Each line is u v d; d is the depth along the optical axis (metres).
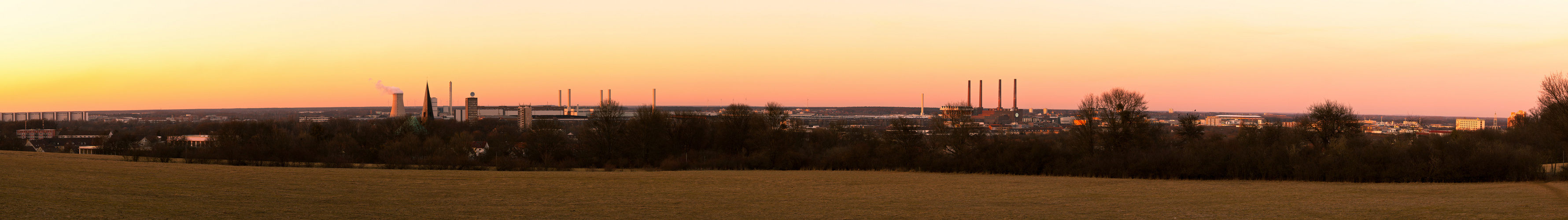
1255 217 29.33
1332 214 29.64
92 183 39.59
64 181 39.78
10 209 26.67
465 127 172.00
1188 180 61.47
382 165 78.62
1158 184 53.88
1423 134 118.56
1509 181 52.69
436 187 47.00
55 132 193.75
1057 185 53.62
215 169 57.47
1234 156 61.97
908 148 78.75
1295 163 59.22
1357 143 65.25
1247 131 79.62
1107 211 32.75
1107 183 55.78
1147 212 32.06
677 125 101.62
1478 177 52.94
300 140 100.75
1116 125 72.06
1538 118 79.19
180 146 94.06
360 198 37.66
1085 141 73.12
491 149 97.81
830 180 58.16
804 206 36.31
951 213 32.94
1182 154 64.44
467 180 52.91
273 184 45.03
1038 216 31.20
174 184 41.69
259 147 84.12
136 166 58.00
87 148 132.75
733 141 100.38
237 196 36.41
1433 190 43.78
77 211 26.91
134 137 144.62
